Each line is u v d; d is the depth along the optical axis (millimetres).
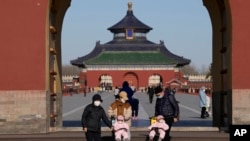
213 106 26422
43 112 22219
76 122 31078
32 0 22266
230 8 22062
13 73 22203
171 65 137875
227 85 22969
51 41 23812
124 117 19484
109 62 138500
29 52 22219
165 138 19641
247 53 21969
